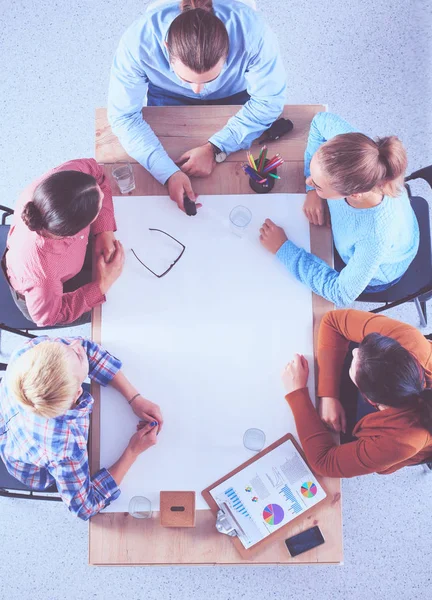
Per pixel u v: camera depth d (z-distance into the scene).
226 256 1.58
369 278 1.52
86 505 1.40
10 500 2.22
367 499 2.24
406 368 1.33
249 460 1.47
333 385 1.52
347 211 1.50
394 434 1.38
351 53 2.62
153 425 1.46
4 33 2.64
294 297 1.57
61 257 1.51
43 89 2.59
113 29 2.63
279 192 1.64
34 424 1.42
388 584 2.17
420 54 2.63
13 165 2.53
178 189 1.59
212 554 1.43
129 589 2.16
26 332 1.91
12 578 2.17
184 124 1.69
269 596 2.15
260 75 1.56
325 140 1.59
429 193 2.51
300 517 1.44
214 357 1.53
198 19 1.26
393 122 2.57
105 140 1.68
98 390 1.52
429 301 2.43
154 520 1.44
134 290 1.56
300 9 2.65
